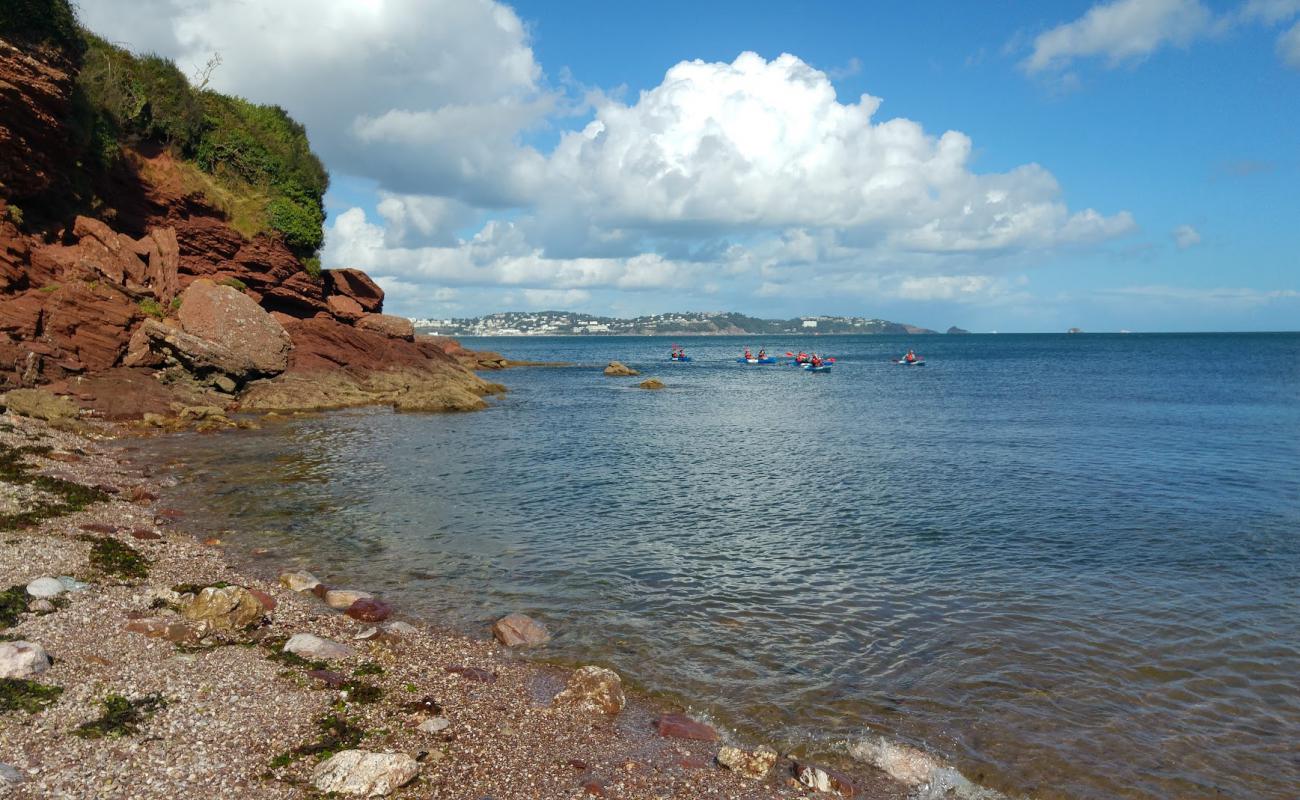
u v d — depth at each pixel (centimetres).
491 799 729
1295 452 3191
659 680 1076
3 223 3319
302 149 5491
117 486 2056
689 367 11469
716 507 2205
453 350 9644
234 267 4706
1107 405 5372
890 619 1325
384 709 900
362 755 745
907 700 1028
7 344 3091
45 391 3045
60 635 979
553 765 816
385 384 5100
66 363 3331
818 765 862
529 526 1948
